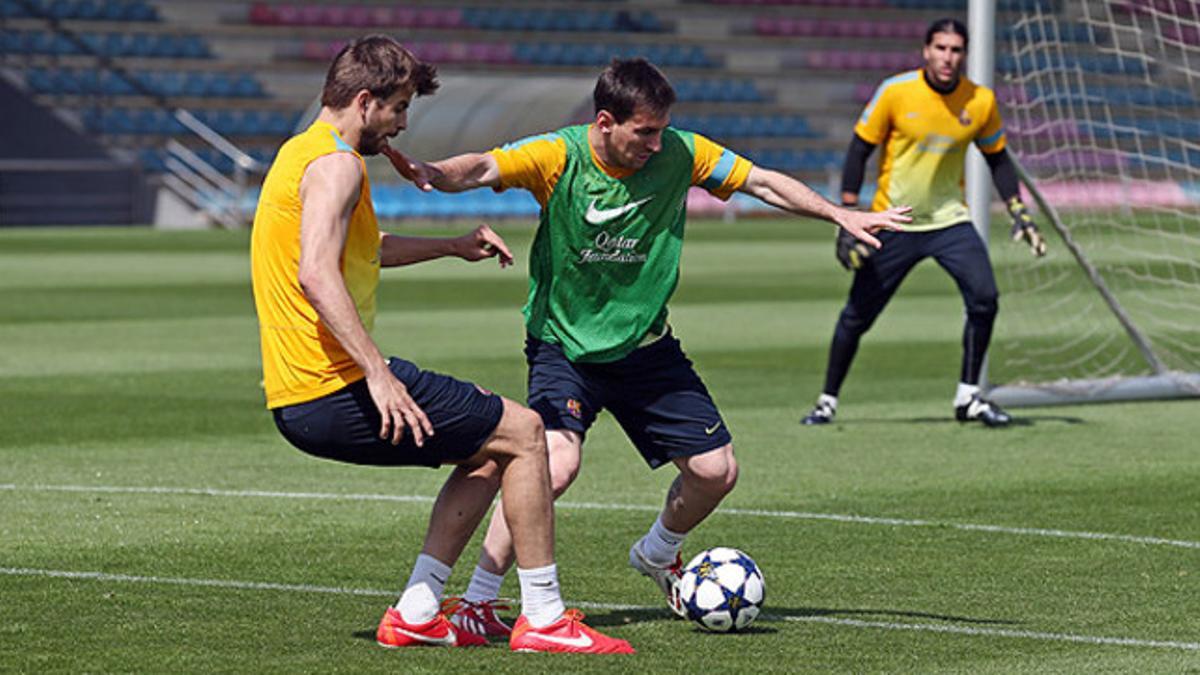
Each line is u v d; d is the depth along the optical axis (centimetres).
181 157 11262
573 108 11331
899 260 3039
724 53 13538
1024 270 6969
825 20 13925
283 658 1487
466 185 1577
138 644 1538
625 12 13575
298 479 2508
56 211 10775
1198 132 11575
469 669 1453
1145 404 3462
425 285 6462
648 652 1525
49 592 1759
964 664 1493
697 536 2109
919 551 2022
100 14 12344
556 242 1628
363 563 1930
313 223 1408
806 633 1606
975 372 3108
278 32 12650
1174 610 1720
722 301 5769
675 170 1623
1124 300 5956
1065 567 1933
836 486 2473
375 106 1468
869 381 3788
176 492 2388
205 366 3944
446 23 13175
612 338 1638
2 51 11725
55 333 4669
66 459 2677
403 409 1406
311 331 1452
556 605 1526
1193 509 2306
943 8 14138
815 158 13000
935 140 2983
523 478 1504
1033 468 2647
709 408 1661
